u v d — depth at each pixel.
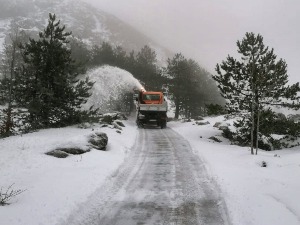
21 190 8.16
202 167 12.30
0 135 17.84
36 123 19.69
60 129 19.66
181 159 13.84
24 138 15.52
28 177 9.49
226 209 7.65
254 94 15.82
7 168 10.52
